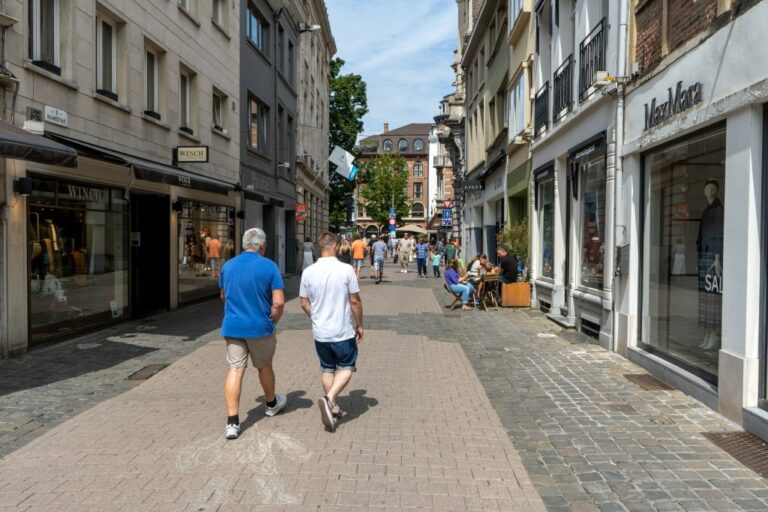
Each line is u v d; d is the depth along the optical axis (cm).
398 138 9606
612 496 395
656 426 532
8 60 773
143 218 1302
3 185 773
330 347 525
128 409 584
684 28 644
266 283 516
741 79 523
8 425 539
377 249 2291
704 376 618
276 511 370
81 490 398
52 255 900
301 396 633
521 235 1484
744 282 518
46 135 813
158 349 883
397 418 559
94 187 1017
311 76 3322
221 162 1645
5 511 368
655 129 706
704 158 621
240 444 485
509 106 1736
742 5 521
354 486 407
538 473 436
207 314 1266
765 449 470
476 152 2558
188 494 392
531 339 977
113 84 1083
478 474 430
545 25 1347
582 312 1026
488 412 581
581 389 660
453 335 1039
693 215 648
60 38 907
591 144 939
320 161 3703
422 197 9525
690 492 400
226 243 1686
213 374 732
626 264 795
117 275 1106
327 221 4125
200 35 1470
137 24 1135
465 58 2712
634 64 776
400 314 1333
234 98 1750
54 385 676
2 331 785
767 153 508
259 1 2067
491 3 2020
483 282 1391
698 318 635
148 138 1184
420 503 383
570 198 1142
